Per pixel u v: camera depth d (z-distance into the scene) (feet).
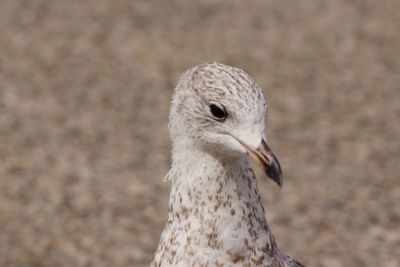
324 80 62.23
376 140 51.11
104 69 64.18
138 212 41.83
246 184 19.45
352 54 67.62
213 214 19.30
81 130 52.49
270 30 73.15
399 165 47.29
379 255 37.60
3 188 44.24
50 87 60.29
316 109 56.54
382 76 62.90
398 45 69.36
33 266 37.09
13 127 52.70
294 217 41.06
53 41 69.82
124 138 51.37
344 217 41.11
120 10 78.02
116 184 44.86
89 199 43.19
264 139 18.99
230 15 77.00
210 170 19.26
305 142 50.72
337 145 50.31
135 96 58.90
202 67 19.52
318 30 73.00
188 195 19.44
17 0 79.25
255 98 18.95
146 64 65.31
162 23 74.79
